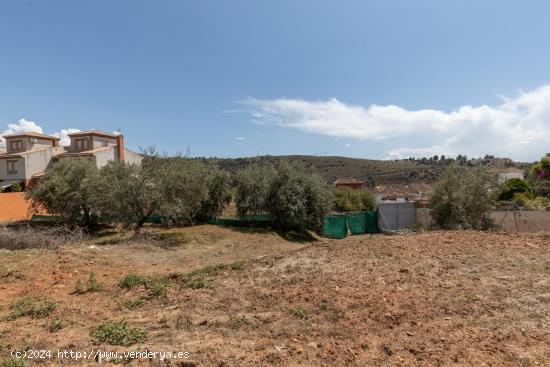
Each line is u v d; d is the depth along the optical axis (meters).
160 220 20.17
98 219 18.88
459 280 6.01
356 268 7.12
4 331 4.34
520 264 6.85
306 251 9.21
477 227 16.27
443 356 3.40
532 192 28.59
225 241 15.58
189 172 15.83
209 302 5.35
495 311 4.63
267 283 6.35
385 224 22.34
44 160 34.53
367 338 3.89
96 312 5.11
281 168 20.00
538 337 3.82
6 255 9.12
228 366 3.25
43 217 21.77
